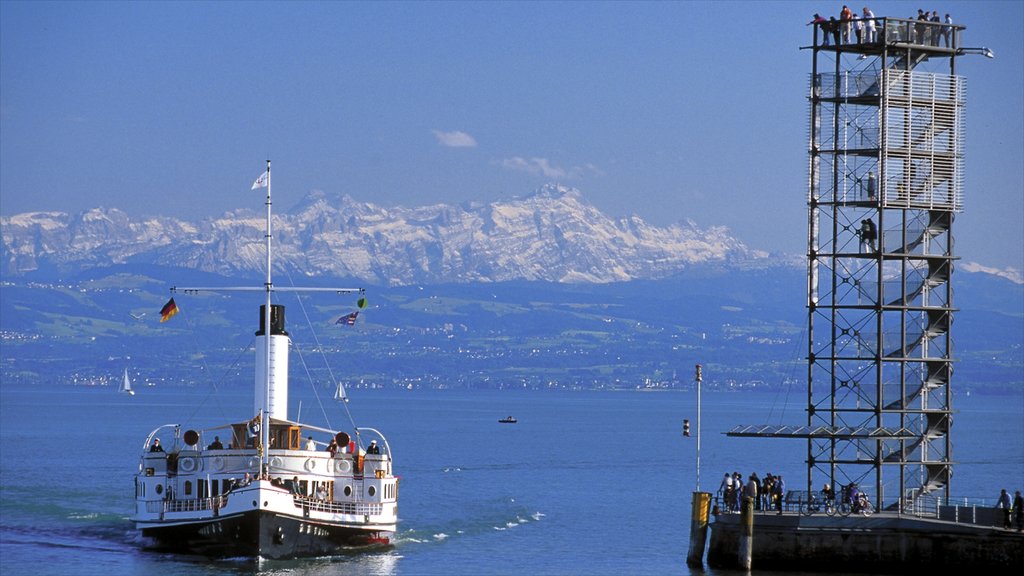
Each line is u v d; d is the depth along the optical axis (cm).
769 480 19962
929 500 19988
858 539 18600
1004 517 18412
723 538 19250
